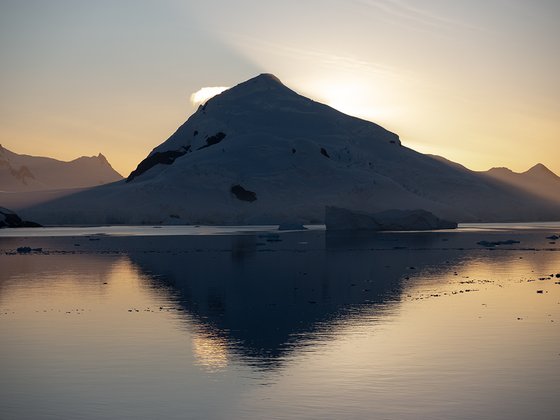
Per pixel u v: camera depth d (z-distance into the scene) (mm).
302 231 145500
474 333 26781
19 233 137500
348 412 17484
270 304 34562
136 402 18391
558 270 52094
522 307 33062
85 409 17875
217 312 32156
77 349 24422
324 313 31672
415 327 28078
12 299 36688
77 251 76438
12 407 18062
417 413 17406
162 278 46688
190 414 17438
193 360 22734
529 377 20500
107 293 39000
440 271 51281
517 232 135250
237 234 126500
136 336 26609
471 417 17125
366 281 44562
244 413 17469
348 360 22562
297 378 20500
